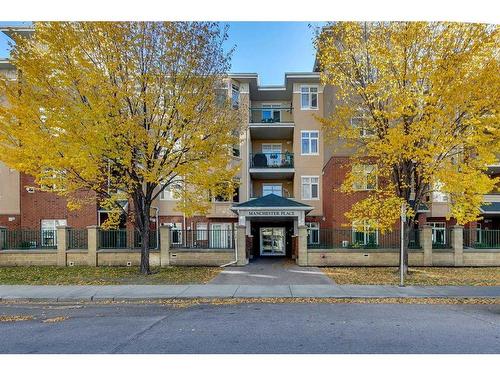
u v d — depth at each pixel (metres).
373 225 13.70
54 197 22.56
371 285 11.86
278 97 29.25
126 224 21.39
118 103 12.52
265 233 23.67
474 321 7.71
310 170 27.06
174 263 17.14
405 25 12.79
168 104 13.20
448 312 8.62
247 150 26.19
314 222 26.70
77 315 8.58
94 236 17.11
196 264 17.17
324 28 14.66
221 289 11.28
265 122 28.27
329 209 23.08
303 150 27.20
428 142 12.69
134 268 15.98
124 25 12.67
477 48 11.91
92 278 13.44
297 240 18.75
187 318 8.12
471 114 12.41
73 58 12.61
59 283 12.48
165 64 13.25
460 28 12.16
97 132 11.83
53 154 12.22
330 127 15.34
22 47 12.67
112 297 10.30
